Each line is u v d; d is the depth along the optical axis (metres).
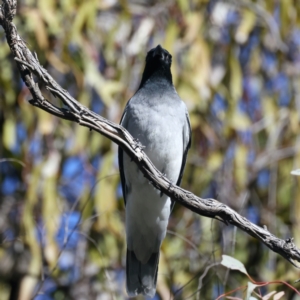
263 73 12.36
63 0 11.46
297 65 12.29
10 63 11.69
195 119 11.32
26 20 11.42
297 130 11.60
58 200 11.08
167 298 10.08
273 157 11.47
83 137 10.84
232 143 11.45
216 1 12.25
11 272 11.55
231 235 10.74
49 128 10.96
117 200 11.09
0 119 11.95
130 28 11.88
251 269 10.84
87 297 10.95
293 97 11.92
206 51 11.49
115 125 6.77
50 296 11.20
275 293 6.92
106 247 10.82
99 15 12.26
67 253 11.33
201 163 11.34
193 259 10.66
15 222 11.75
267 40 12.49
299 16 12.27
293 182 11.11
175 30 11.38
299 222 10.95
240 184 11.17
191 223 11.05
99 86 11.12
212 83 11.79
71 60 11.27
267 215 11.12
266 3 12.16
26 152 11.13
